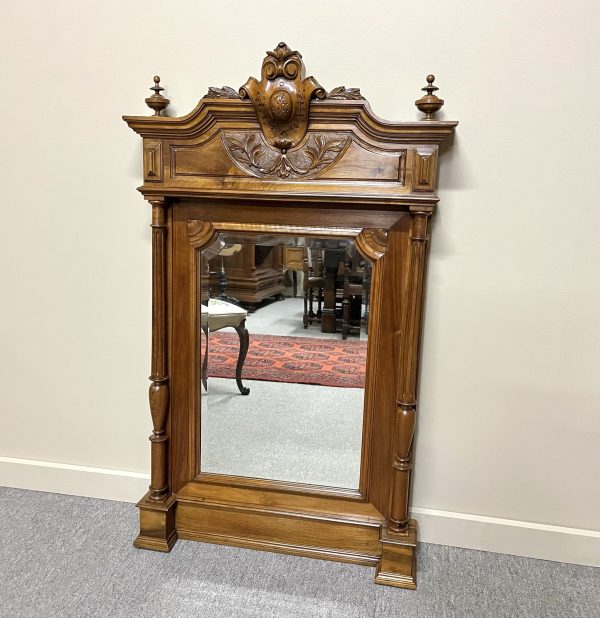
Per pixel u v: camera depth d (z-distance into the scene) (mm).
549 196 1599
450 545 1840
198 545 1809
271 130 1545
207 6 1663
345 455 1733
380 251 1586
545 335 1676
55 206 1877
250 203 1630
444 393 1760
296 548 1767
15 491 2066
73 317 1946
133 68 1738
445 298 1702
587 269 1620
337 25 1605
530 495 1780
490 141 1596
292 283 1677
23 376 2023
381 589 1635
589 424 1705
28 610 1520
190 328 1734
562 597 1624
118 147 1797
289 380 1727
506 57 1549
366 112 1474
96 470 2037
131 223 1841
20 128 1843
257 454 1795
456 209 1648
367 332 1650
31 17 1764
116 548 1779
